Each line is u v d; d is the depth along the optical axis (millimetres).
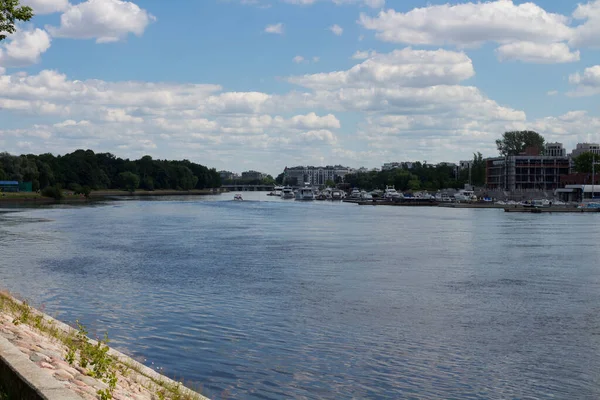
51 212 164500
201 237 96312
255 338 34531
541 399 26188
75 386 16000
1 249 76500
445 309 42469
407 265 64375
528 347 33406
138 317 39312
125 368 22812
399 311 41844
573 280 54906
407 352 32281
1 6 28281
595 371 29562
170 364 29625
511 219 152250
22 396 11961
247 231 109062
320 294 47688
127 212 171750
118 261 66250
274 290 49312
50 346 20234
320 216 164000
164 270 60000
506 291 49344
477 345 33625
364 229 115625
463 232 108750
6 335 19438
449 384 27688
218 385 26953
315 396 26000
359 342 33969
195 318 39219
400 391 26781
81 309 41500
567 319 39750
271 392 26281
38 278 54125
